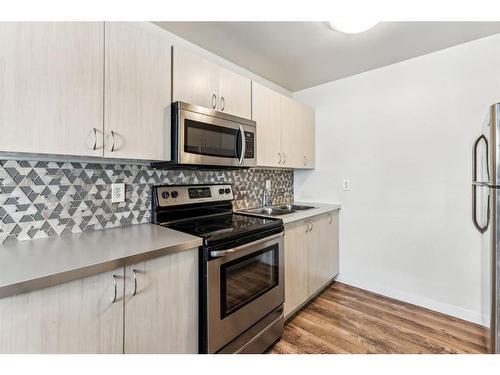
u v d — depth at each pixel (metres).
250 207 2.54
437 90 2.14
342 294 2.51
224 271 1.40
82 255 1.02
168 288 1.20
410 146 2.30
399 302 2.34
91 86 1.17
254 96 2.10
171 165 1.60
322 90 2.90
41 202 1.28
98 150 1.19
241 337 1.50
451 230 2.10
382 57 2.24
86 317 0.94
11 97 0.96
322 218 2.49
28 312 0.81
